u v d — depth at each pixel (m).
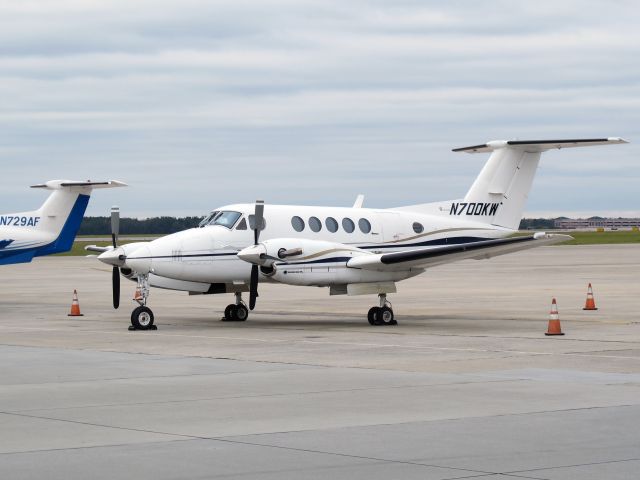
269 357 18.50
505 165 29.55
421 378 15.46
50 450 10.32
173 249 25.27
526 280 47.22
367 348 19.97
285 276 24.92
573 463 9.62
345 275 25.38
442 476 9.15
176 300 37.06
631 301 33.69
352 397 13.62
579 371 16.23
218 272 25.91
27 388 14.59
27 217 38.28
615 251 86.69
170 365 17.31
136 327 24.47
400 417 12.06
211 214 27.03
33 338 22.42
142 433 11.20
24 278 53.38
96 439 10.88
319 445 10.51
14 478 9.11
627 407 12.66
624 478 9.05
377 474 9.23
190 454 10.09
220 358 18.38
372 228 27.84
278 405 13.00
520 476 9.13
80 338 22.41
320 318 28.61
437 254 24.75
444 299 35.97
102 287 45.41
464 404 12.97
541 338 21.77
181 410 12.66
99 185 39.25
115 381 15.32
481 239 29.23
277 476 9.17
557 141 28.38
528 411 12.41
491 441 10.64
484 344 20.58
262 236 26.22
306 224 26.97
